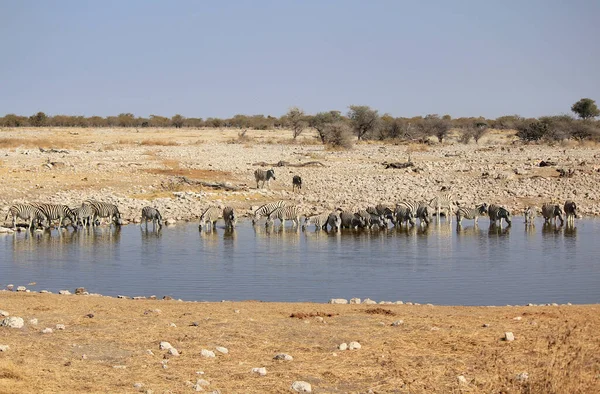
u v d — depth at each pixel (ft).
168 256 76.38
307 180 144.66
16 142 217.36
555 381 29.84
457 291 59.72
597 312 44.21
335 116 309.63
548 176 146.41
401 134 291.79
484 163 172.65
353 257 75.82
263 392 30.01
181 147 226.38
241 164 166.81
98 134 321.73
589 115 395.14
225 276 65.82
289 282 63.31
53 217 93.97
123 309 45.50
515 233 93.66
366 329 40.37
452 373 32.50
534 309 46.01
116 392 29.43
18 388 29.01
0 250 79.92
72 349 35.88
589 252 78.64
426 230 97.14
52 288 60.29
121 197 116.98
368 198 121.39
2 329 39.37
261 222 104.12
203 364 33.78
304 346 36.94
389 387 30.83
